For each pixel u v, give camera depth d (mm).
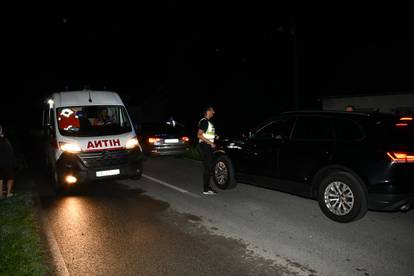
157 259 4785
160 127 13758
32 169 12062
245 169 7777
